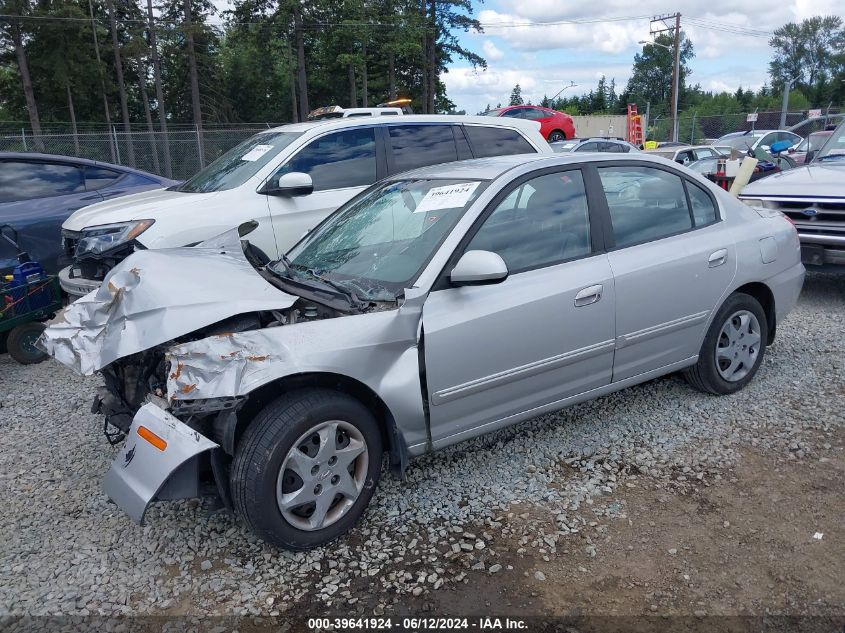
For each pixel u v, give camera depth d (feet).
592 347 12.31
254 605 9.17
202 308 10.18
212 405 9.07
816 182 22.17
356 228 13.00
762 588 9.05
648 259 12.91
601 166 13.06
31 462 13.42
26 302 18.99
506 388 11.55
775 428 13.43
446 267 10.89
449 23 143.43
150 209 18.22
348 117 21.76
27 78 117.80
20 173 23.75
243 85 169.17
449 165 13.94
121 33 139.33
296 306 11.28
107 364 10.04
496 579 9.46
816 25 304.91
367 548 10.27
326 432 9.97
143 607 9.21
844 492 11.16
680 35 143.23
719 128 123.13
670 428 13.62
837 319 20.45
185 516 11.34
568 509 11.04
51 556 10.37
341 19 127.95
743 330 14.79
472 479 12.10
